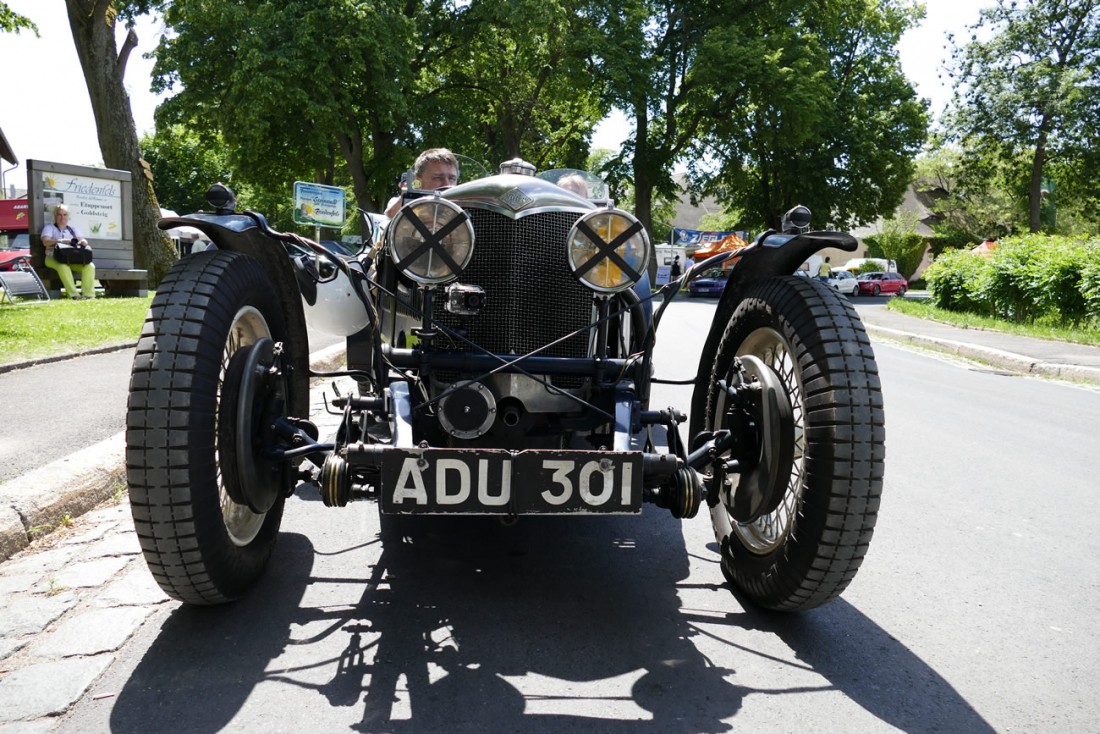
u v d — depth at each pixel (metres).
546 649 2.64
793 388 3.02
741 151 41.00
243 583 2.81
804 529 2.60
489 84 32.38
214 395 2.51
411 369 3.06
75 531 3.62
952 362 12.84
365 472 2.84
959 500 4.66
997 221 67.62
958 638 2.85
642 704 2.32
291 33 24.83
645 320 3.54
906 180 44.25
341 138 29.44
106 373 7.52
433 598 3.02
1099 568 3.61
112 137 18.77
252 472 2.66
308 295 3.29
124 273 16.64
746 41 35.72
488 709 2.26
